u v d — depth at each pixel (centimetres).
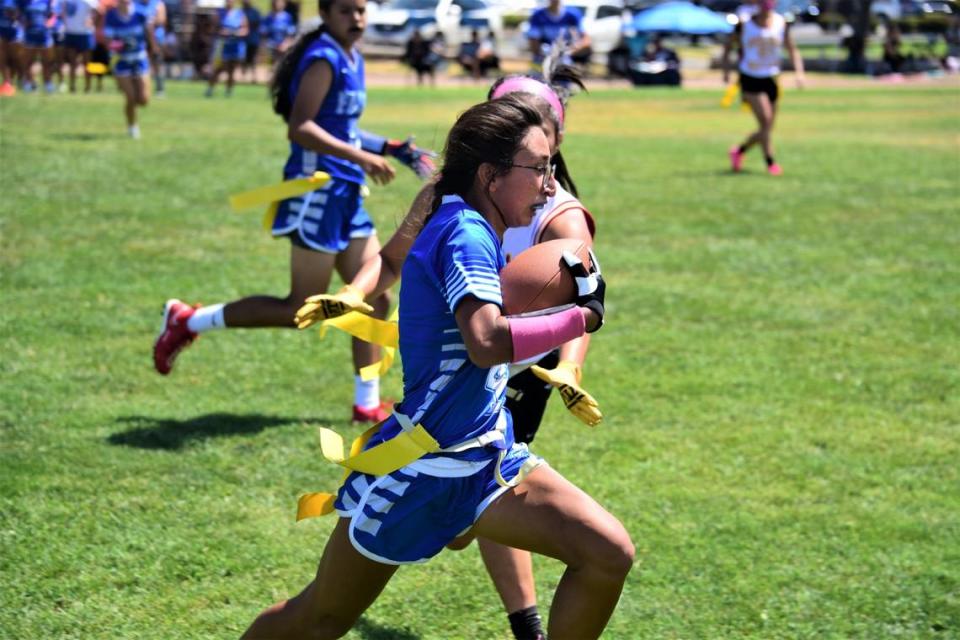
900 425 2539
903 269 3938
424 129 7562
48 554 1822
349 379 2777
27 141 6247
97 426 2383
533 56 6794
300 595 1354
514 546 1279
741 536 1970
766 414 2588
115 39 6544
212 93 10181
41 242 3941
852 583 1816
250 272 3681
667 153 6838
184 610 1684
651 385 2766
